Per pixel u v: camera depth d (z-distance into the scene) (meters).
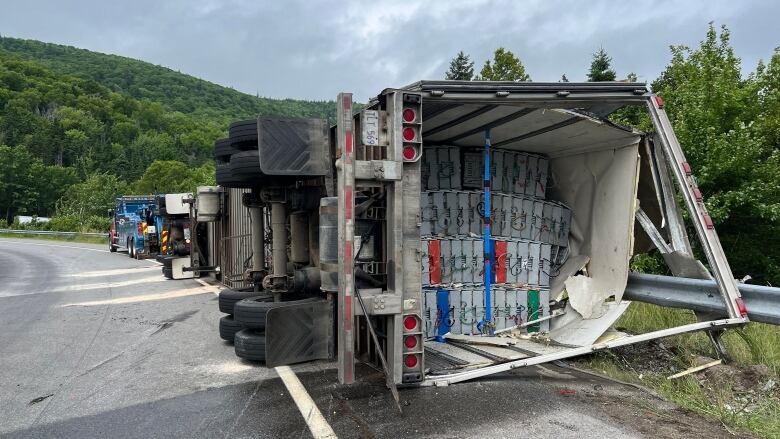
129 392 5.26
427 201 6.51
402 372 4.66
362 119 4.55
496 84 4.95
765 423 4.11
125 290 12.80
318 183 6.40
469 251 6.52
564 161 7.30
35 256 24.52
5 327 8.63
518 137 6.50
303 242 7.02
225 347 7.07
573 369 5.62
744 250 10.20
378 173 4.47
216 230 14.41
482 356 5.62
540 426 4.05
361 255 4.87
